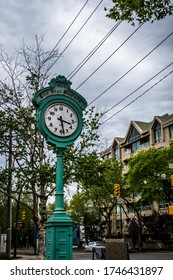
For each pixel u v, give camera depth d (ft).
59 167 27.99
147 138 184.55
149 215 168.14
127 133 199.21
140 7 33.40
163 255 103.45
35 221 49.88
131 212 184.14
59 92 29.66
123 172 195.62
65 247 25.63
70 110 29.68
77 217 186.70
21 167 48.91
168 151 123.13
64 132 28.91
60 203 26.99
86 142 50.78
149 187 122.72
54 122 28.81
